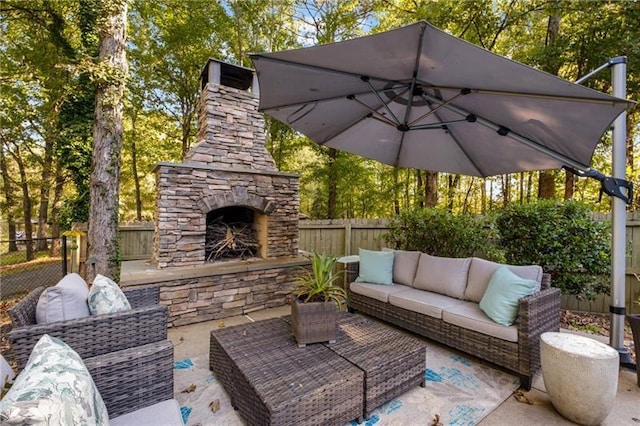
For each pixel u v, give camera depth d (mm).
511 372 2666
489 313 2721
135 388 1564
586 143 2463
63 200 5727
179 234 4086
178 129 9484
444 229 4422
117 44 4293
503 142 3225
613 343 2863
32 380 961
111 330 1844
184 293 3848
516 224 4121
